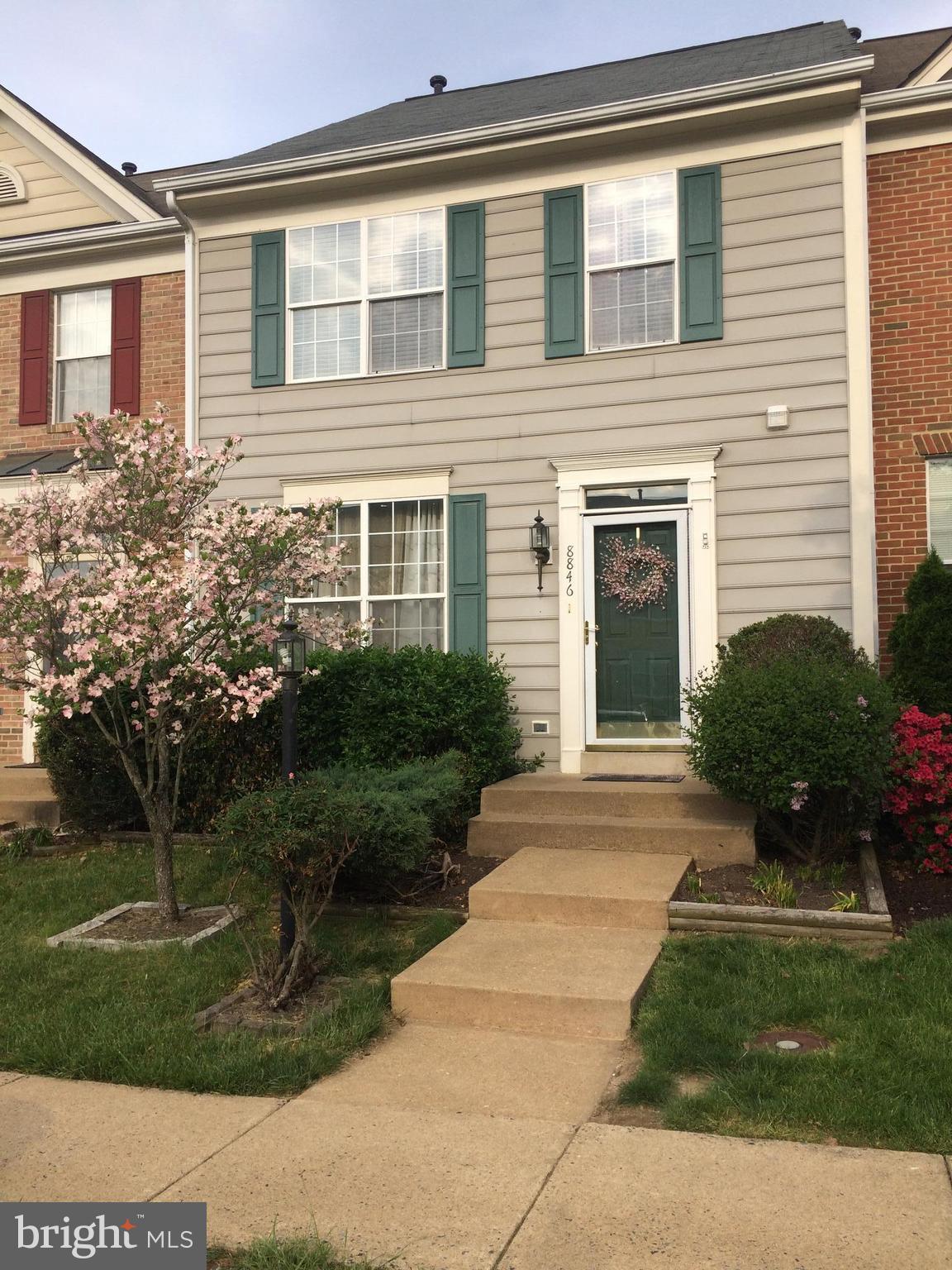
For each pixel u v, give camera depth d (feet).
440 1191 11.03
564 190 31.22
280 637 19.07
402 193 32.86
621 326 30.71
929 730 24.26
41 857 27.91
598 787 26.25
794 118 28.99
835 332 28.43
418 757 26.37
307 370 33.68
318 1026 15.90
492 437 31.58
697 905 19.85
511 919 20.68
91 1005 17.12
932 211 29.71
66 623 21.01
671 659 29.66
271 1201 10.91
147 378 37.22
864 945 18.93
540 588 30.86
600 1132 12.39
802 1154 11.61
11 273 39.29
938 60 29.91
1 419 39.09
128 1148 12.29
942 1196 10.61
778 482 28.66
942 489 29.32
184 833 28.91
